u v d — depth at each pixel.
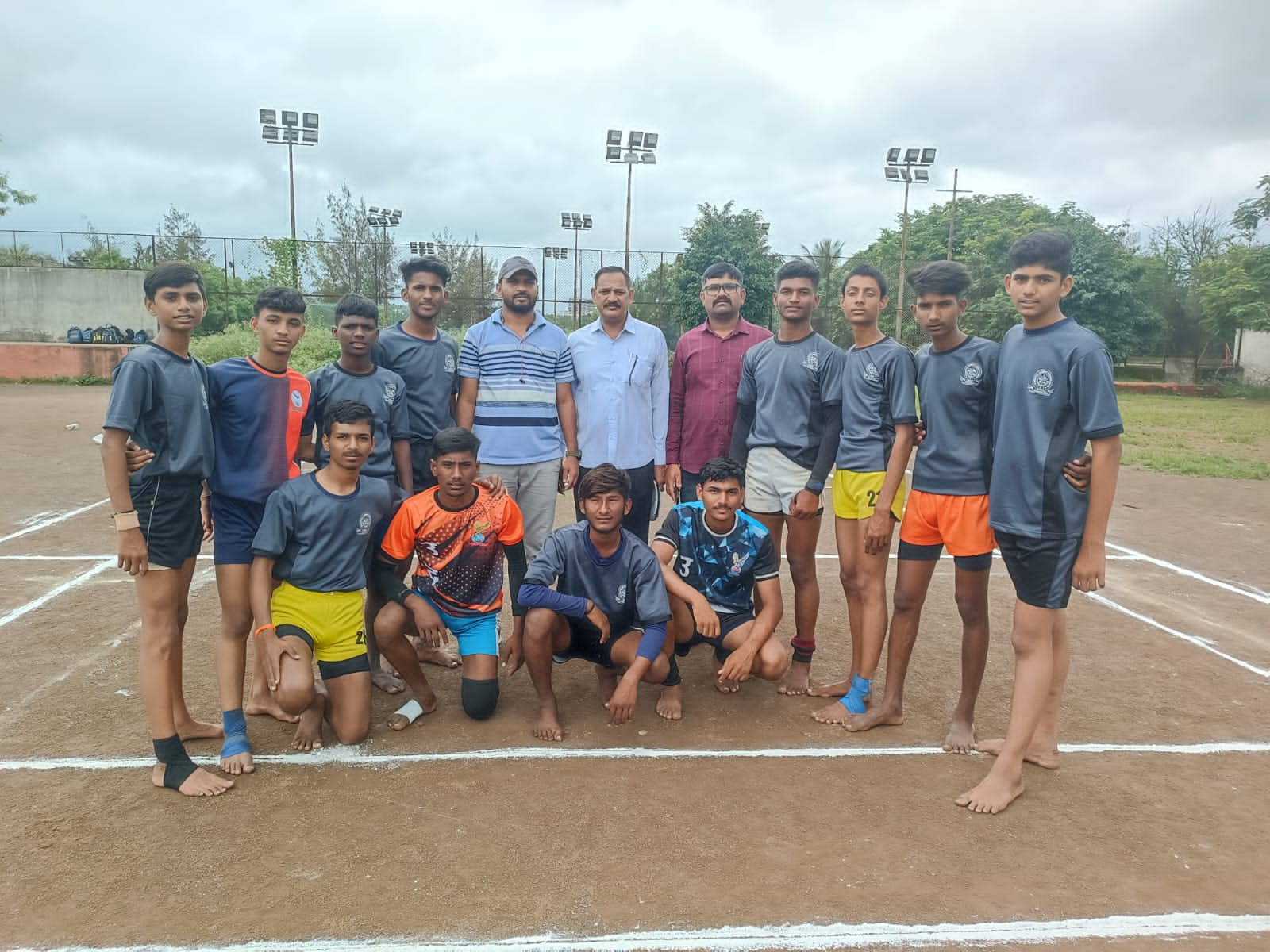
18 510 8.04
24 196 31.66
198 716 3.84
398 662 3.77
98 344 23.95
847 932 2.45
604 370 4.60
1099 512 3.04
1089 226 33.09
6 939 2.35
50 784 3.20
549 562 3.78
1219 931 2.48
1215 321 30.81
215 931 2.40
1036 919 2.52
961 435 3.48
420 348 4.35
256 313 3.45
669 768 3.43
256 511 3.51
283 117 25.39
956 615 5.58
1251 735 3.82
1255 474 11.87
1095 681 4.45
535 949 2.35
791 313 4.04
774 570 3.97
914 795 3.24
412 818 3.00
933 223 44.19
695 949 2.37
